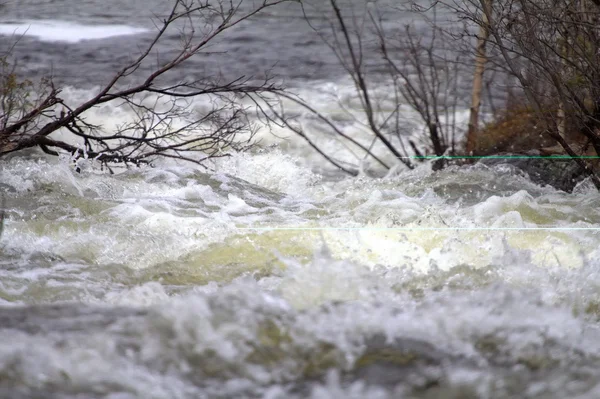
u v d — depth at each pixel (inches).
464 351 275.3
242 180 757.9
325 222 605.3
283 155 866.1
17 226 562.9
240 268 491.8
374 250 525.0
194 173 757.3
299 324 287.1
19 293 438.6
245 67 1721.2
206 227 575.5
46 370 248.2
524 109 1131.9
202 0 1697.8
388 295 356.8
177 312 281.9
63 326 283.1
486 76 1448.1
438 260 494.3
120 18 2018.9
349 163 1300.4
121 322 286.8
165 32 1855.3
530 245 551.2
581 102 803.4
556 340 289.9
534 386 247.1
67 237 549.6
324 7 2030.0
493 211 641.0
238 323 281.9
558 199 709.9
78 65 1669.5
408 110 1514.5
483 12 830.5
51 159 813.9
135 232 559.8
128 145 835.4
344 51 1775.3
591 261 479.5
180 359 261.3
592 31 772.0
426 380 250.5
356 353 268.5
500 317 305.4
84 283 457.7
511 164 885.2
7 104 844.0
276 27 1983.3
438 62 1376.7
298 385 248.8
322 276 355.6
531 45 778.8
